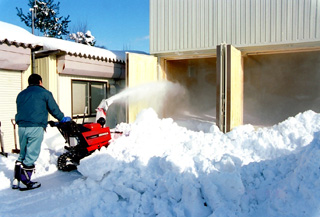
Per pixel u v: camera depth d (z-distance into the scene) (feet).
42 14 70.54
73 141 13.85
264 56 37.76
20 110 11.74
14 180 11.54
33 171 12.23
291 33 21.71
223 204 8.80
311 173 8.21
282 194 8.25
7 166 14.61
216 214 8.34
